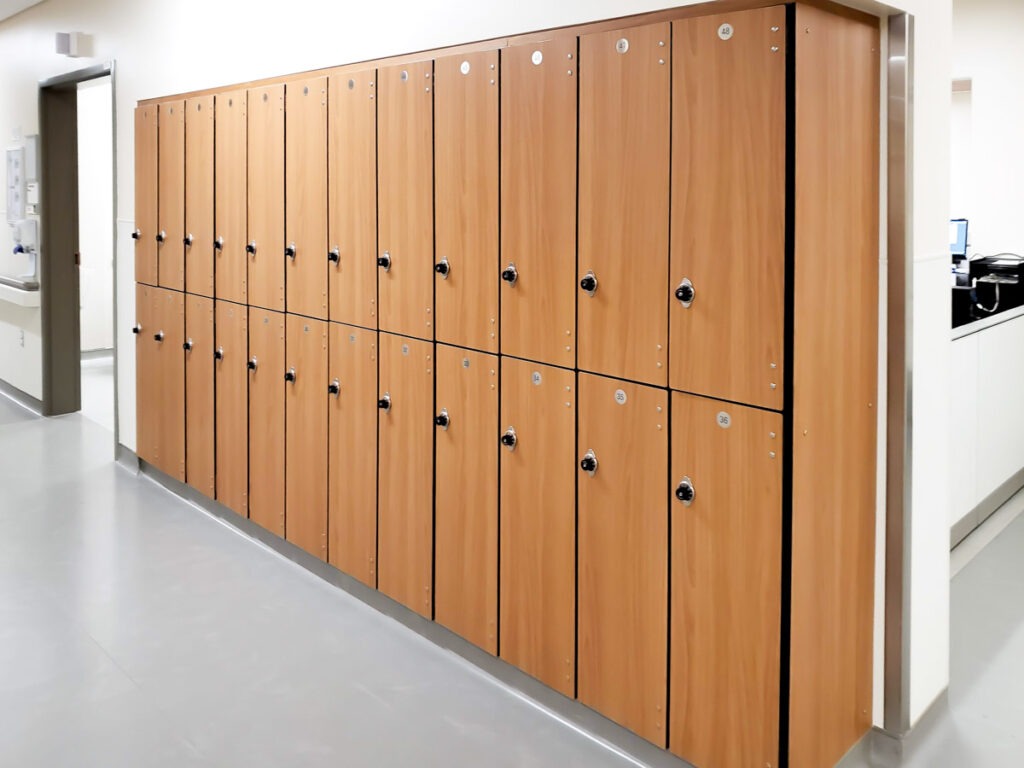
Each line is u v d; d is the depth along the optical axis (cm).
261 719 294
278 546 438
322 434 392
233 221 438
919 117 252
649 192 249
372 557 370
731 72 227
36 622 361
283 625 362
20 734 283
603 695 279
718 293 236
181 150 477
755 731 241
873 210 250
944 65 262
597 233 264
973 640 352
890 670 270
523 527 299
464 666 331
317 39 399
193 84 489
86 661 330
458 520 325
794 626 234
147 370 535
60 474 562
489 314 303
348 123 357
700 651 251
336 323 376
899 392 257
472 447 315
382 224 345
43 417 713
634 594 266
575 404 277
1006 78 652
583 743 284
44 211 688
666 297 248
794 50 216
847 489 251
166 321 509
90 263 955
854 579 258
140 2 529
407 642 350
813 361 232
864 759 274
